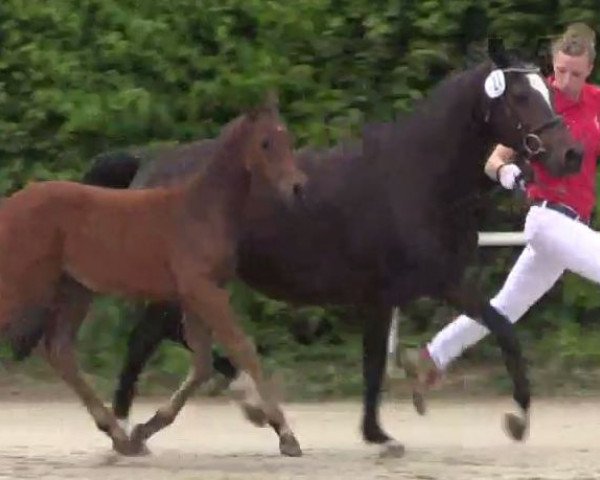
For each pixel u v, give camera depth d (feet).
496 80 38.81
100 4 56.59
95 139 56.59
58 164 56.65
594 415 48.21
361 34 56.85
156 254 37.76
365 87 56.95
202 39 56.70
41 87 56.49
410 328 56.70
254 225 40.70
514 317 42.50
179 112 56.49
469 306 39.83
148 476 36.19
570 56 40.22
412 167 39.75
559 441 43.06
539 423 46.68
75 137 56.59
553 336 55.88
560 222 40.27
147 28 55.88
